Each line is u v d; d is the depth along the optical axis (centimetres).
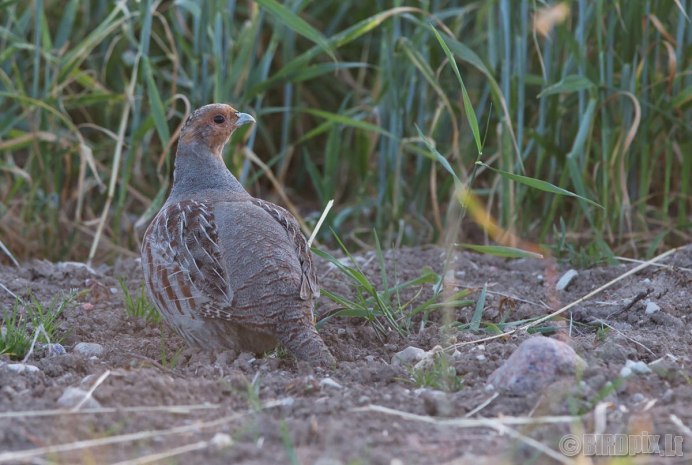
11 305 1005
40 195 1359
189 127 930
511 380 723
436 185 1435
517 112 1235
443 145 1405
